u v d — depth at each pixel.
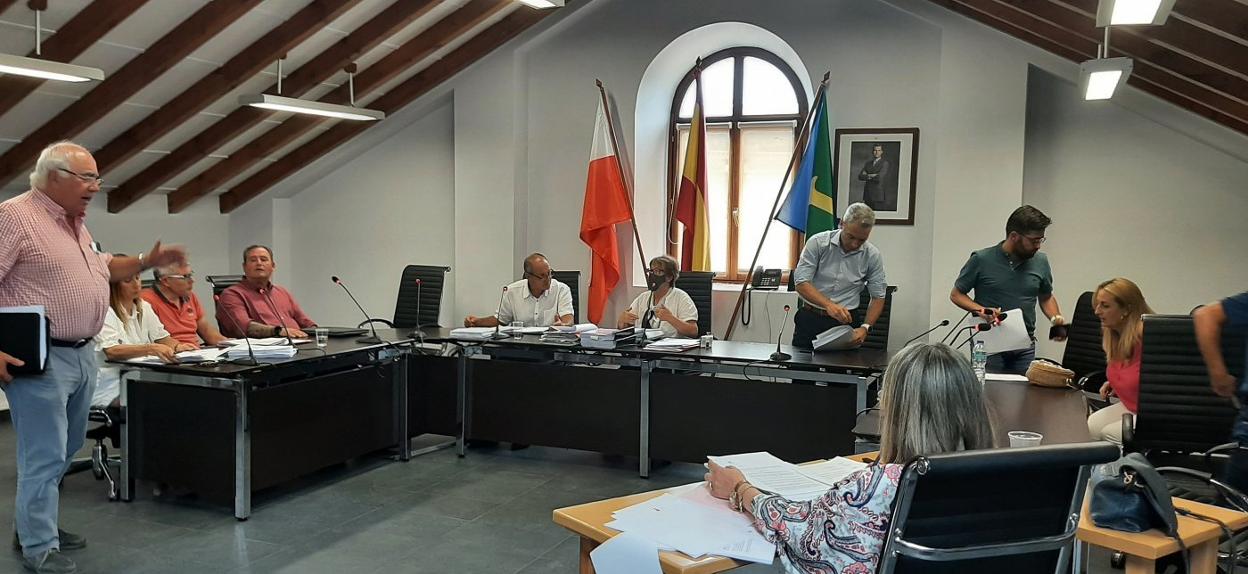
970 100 5.84
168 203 7.33
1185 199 5.59
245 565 3.44
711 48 6.81
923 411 1.66
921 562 1.59
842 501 1.68
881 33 6.16
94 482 4.51
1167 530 2.01
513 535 3.81
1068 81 5.66
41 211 3.21
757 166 6.81
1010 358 4.61
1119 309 3.72
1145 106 5.57
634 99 6.80
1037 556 1.69
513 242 7.03
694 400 4.56
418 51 6.39
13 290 3.18
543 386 4.93
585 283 7.04
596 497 4.37
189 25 5.18
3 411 6.01
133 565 3.42
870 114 6.23
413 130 7.46
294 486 4.50
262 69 5.70
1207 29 3.83
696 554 1.74
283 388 4.18
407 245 7.58
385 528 3.88
